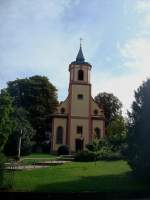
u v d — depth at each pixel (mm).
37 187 18547
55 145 54000
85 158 37469
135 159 20719
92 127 55656
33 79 64625
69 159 39344
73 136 54844
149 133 20172
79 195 16672
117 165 29828
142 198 16906
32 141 54625
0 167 18422
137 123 20719
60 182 20422
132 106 21547
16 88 63312
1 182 18125
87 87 57188
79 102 56469
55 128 54875
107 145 41281
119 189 17750
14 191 17000
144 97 20984
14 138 46750
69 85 57375
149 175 20078
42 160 39094
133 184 19688
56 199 16531
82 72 57781
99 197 16781
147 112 20500
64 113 55875
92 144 41500
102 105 70125
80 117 55781
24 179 21688
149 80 21453
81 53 59906
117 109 70500
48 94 64312
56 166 30562
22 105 62188
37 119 60719
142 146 20250
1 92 34781
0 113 33844
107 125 67688
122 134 41250
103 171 25781
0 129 33500
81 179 21688
